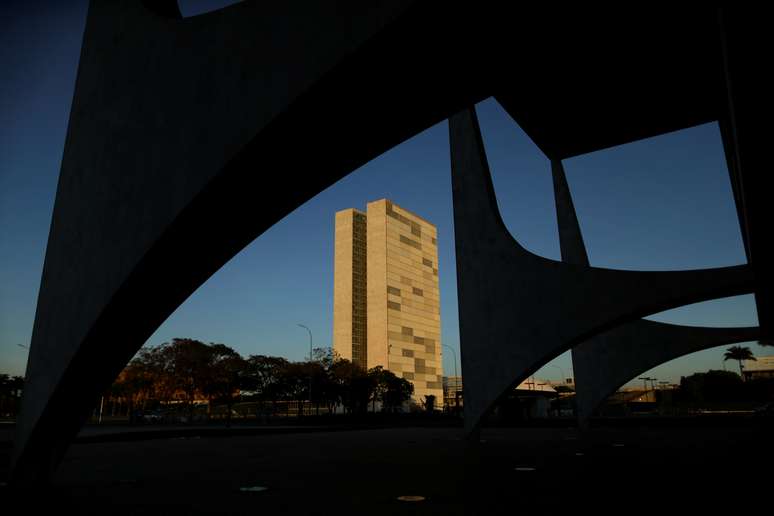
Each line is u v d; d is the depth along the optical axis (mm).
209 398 52969
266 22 6156
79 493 7457
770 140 6699
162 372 49219
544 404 45781
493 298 19531
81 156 8508
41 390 8000
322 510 6113
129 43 8172
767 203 8789
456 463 10984
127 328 7789
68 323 7746
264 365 52875
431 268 118875
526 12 4801
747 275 17297
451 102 6023
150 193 6930
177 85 7043
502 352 18906
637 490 7312
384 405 69812
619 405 63844
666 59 16500
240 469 10219
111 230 7375
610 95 18688
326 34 5465
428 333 113312
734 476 8562
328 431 27094
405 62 5324
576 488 7551
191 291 7926
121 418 58312
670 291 17875
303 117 5840
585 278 18656
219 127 6320
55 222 8711
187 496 7133
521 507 6180
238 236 7328
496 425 30547
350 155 6570
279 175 6543
